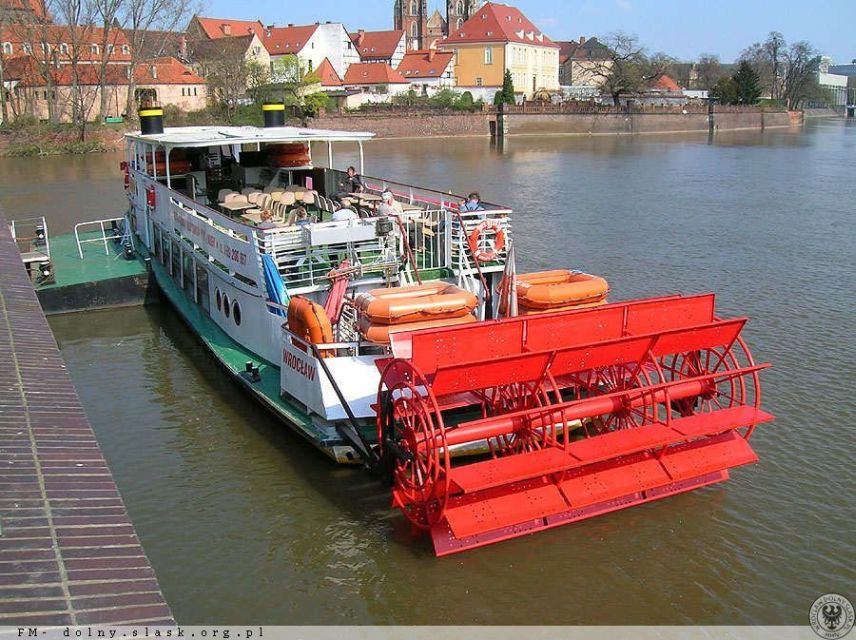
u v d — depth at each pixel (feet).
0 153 225.97
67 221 121.90
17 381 33.19
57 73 261.24
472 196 55.06
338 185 69.00
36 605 19.11
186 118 292.20
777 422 49.24
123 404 52.26
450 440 35.81
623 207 138.41
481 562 36.24
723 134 393.09
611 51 403.13
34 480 25.03
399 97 366.43
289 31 428.97
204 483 42.34
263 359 51.85
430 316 42.29
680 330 41.24
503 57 437.58
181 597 33.58
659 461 40.34
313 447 45.24
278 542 37.45
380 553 36.76
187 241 65.62
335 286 46.78
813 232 113.39
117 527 22.99
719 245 104.17
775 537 37.86
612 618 32.78
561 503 37.45
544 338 40.47
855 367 58.29
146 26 254.06
